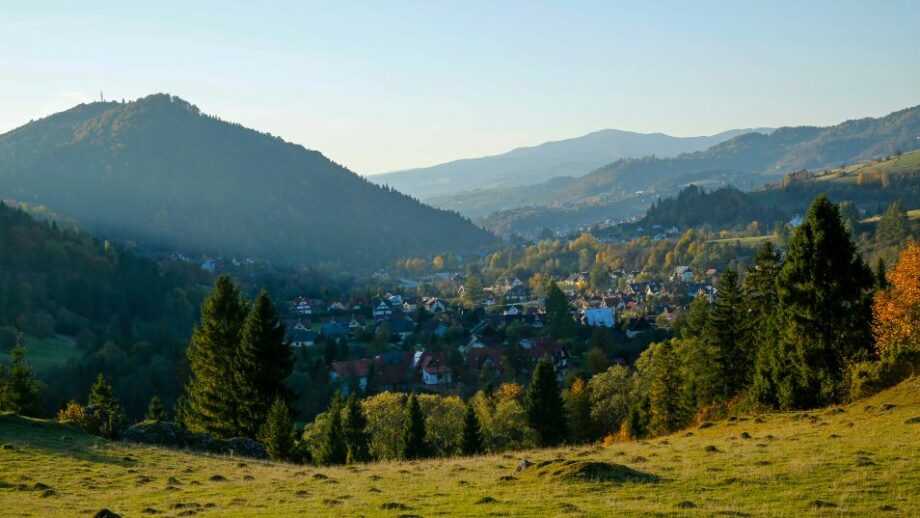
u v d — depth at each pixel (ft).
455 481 94.53
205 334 195.72
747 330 204.13
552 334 537.65
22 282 551.59
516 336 510.17
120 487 95.50
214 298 197.06
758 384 171.94
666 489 80.38
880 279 200.03
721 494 77.20
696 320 248.93
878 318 150.10
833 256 158.20
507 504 76.28
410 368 467.93
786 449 100.32
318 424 275.39
